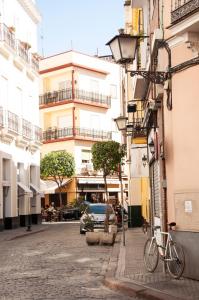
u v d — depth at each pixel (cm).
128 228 3281
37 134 4238
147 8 1973
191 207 1155
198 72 1136
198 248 1113
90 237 2175
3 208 3512
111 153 5297
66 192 5728
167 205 1392
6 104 3544
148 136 2084
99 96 6269
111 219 2834
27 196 3859
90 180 5806
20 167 3897
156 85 1388
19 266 1527
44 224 4231
